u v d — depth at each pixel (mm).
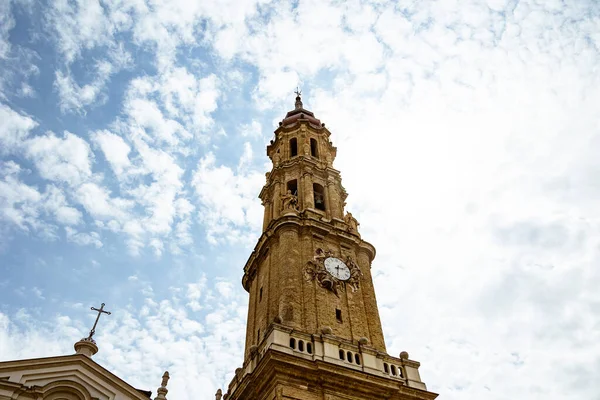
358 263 44781
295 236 43750
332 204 50469
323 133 60938
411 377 35750
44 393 27109
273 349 32094
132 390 29047
